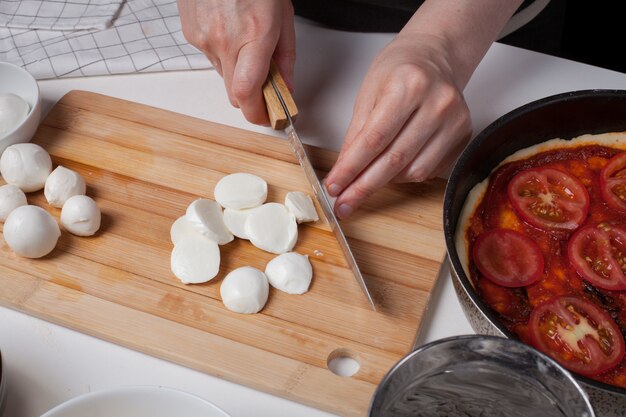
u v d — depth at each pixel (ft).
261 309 3.60
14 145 4.04
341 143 4.42
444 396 2.78
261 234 3.83
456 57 4.00
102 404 2.87
